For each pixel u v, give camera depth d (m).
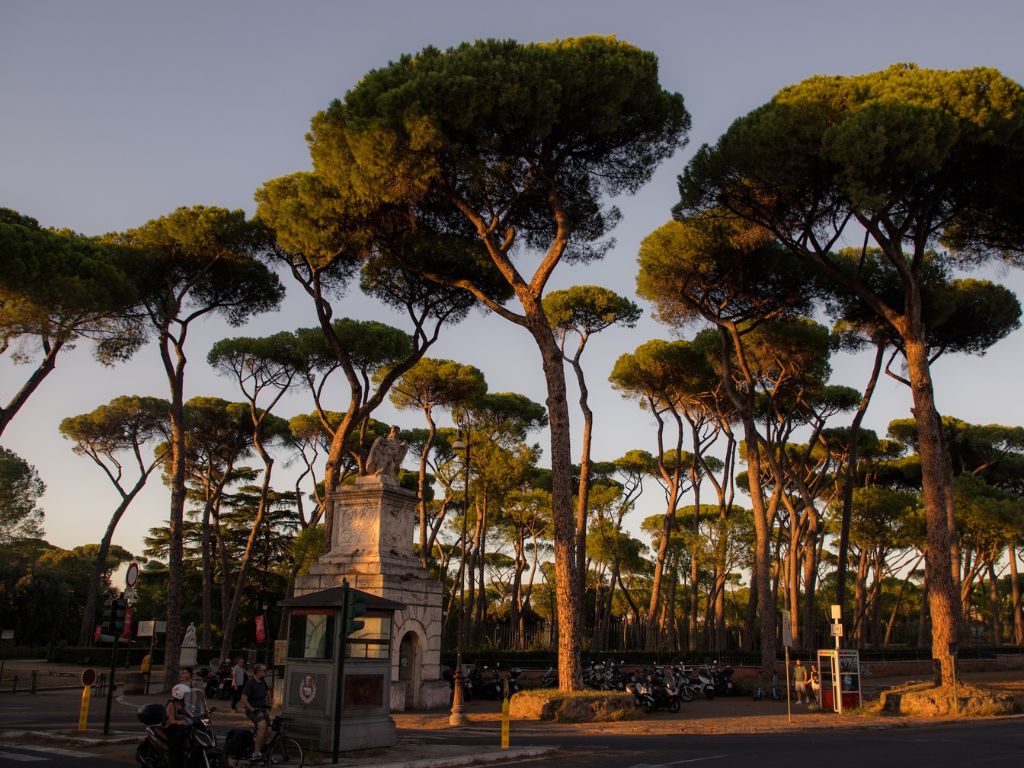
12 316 23.70
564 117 21.64
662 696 25.11
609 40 22.47
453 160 21.86
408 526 25.69
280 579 55.22
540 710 20.88
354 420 28.38
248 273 31.05
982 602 79.25
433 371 38.66
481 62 20.91
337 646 13.63
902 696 23.91
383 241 25.28
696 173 26.11
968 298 33.00
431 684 24.92
